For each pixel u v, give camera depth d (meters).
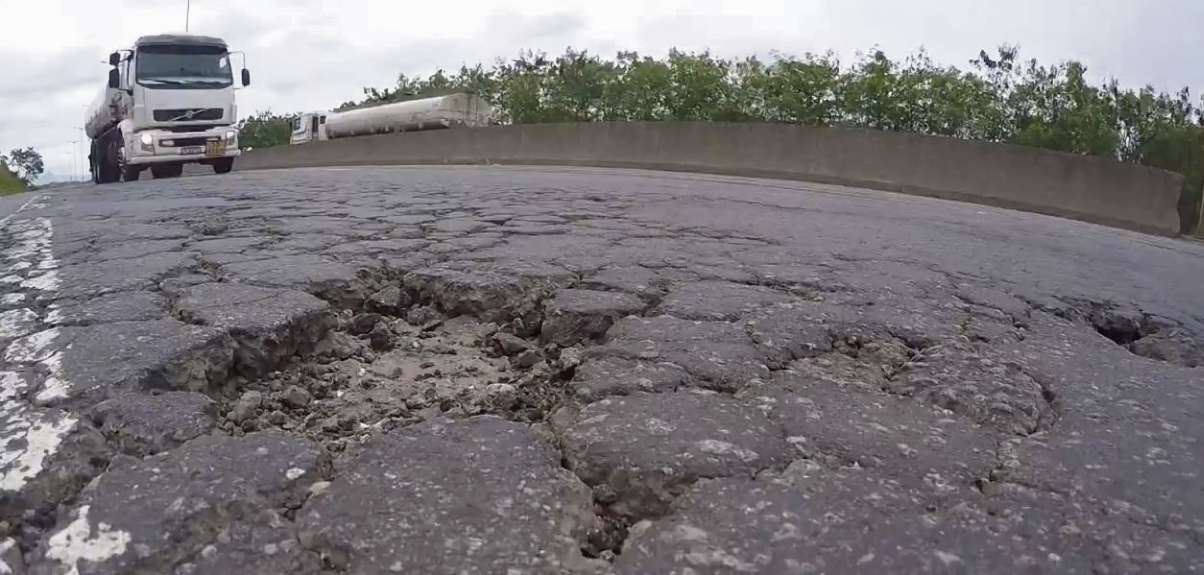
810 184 14.23
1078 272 5.81
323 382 2.96
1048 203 12.52
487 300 3.91
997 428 2.49
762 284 4.34
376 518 1.85
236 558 1.71
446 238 5.62
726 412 2.47
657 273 4.48
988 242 7.00
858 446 2.27
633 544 1.79
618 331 3.38
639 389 2.66
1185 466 2.24
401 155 26.30
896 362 3.14
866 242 6.21
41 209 8.56
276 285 3.91
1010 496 2.02
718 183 12.93
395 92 49.94
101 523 1.81
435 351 3.39
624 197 9.32
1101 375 3.10
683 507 1.93
